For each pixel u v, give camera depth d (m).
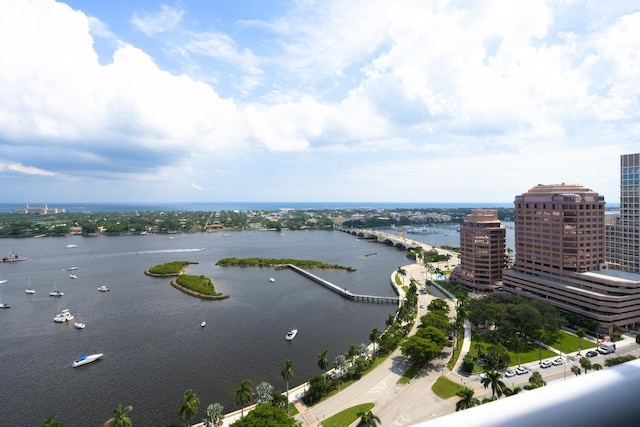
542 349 144.88
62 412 114.81
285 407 106.69
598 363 129.62
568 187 195.38
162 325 184.00
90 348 158.00
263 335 170.50
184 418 109.88
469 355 139.88
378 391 118.19
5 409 116.62
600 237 184.50
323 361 123.69
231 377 133.12
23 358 149.25
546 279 191.62
